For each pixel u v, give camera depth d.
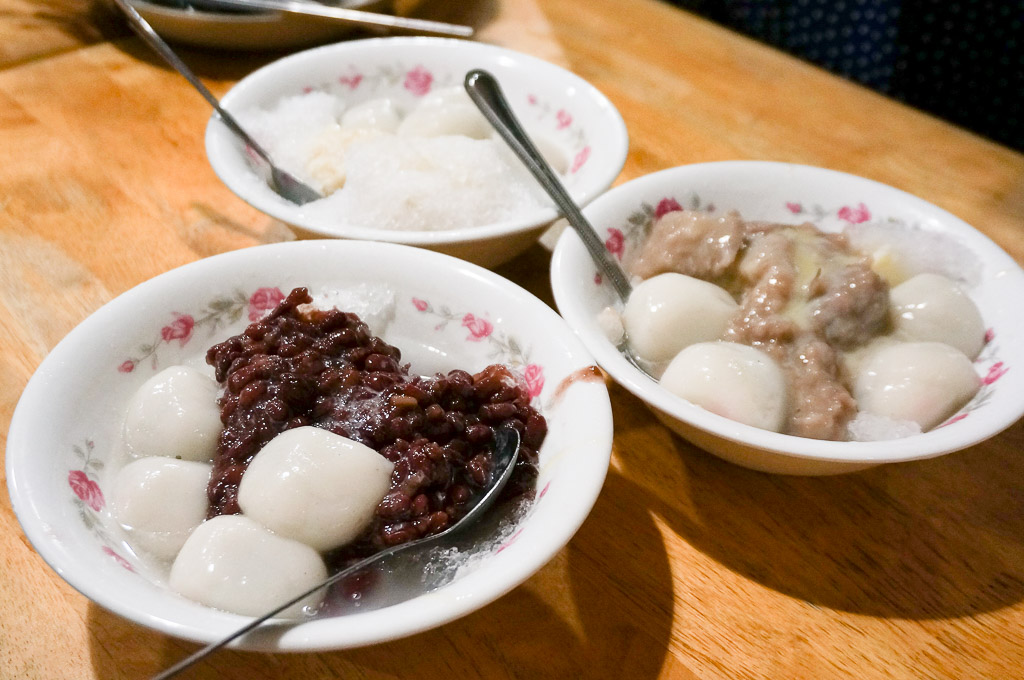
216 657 0.31
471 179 0.44
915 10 0.85
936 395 0.35
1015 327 0.37
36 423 0.31
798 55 0.97
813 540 0.35
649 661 0.31
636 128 0.57
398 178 0.44
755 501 0.36
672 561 0.34
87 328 0.34
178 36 0.61
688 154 0.54
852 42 0.92
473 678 0.31
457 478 0.33
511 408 0.34
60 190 0.49
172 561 0.31
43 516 0.29
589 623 0.32
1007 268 0.39
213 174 0.52
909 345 0.37
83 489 0.31
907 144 0.57
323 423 0.34
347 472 0.31
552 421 0.34
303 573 0.30
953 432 0.32
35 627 0.31
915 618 0.33
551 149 0.51
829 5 0.91
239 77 0.61
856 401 0.37
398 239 0.39
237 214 0.49
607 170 0.45
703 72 0.64
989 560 0.35
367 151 0.46
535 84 0.53
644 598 0.33
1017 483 0.37
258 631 0.26
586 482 0.30
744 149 0.55
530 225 0.40
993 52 0.83
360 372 0.35
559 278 0.37
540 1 0.73
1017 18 0.80
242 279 0.38
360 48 0.54
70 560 0.28
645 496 0.36
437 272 0.38
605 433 0.31
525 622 0.32
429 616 0.27
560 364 0.34
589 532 0.35
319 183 0.48
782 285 0.38
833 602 0.33
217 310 0.37
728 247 0.40
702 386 0.35
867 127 0.58
